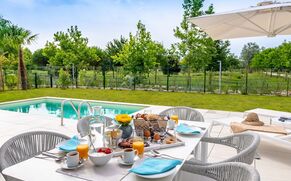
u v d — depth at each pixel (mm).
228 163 1655
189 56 14000
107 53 28500
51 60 21172
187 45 13977
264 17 3387
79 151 1558
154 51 15711
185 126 2379
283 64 17797
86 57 21016
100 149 1633
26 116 6156
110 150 1608
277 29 3742
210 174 1769
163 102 9234
